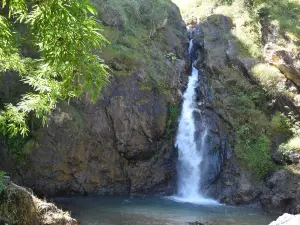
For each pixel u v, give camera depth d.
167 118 15.74
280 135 14.69
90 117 14.34
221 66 17.20
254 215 11.74
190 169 15.63
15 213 7.77
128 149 14.85
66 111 13.70
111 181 14.67
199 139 15.92
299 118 15.06
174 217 10.97
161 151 15.51
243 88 16.30
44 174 13.45
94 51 14.88
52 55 3.42
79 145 13.97
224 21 19.30
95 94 3.92
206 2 23.30
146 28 18.19
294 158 13.35
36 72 5.37
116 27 16.88
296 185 12.44
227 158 14.52
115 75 15.05
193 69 18.73
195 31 20.19
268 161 13.87
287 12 20.16
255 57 17.22
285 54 16.59
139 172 15.08
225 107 15.72
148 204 13.00
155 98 15.62
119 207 12.24
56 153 13.56
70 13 3.14
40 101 5.52
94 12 3.29
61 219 8.60
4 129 6.81
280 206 12.38
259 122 14.97
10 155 13.01
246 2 20.48
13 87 13.47
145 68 15.95
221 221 10.71
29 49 13.02
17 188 8.16
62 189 13.81
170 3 20.30
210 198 14.47
